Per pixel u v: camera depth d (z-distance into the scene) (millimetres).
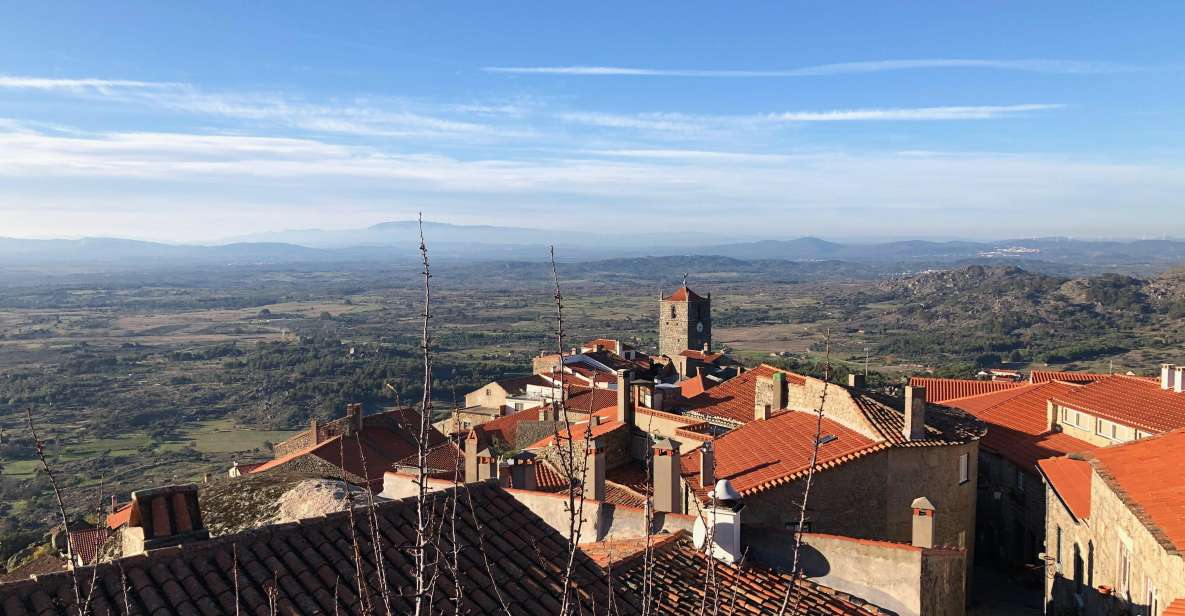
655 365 93562
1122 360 146875
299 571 11438
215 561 11258
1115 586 20375
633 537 19953
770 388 32562
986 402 47219
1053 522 28859
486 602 11844
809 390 29641
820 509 23609
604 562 17438
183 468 95188
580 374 78500
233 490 20750
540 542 13609
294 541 12016
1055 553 28422
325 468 41812
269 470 42781
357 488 21172
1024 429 40594
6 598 9672
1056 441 37656
